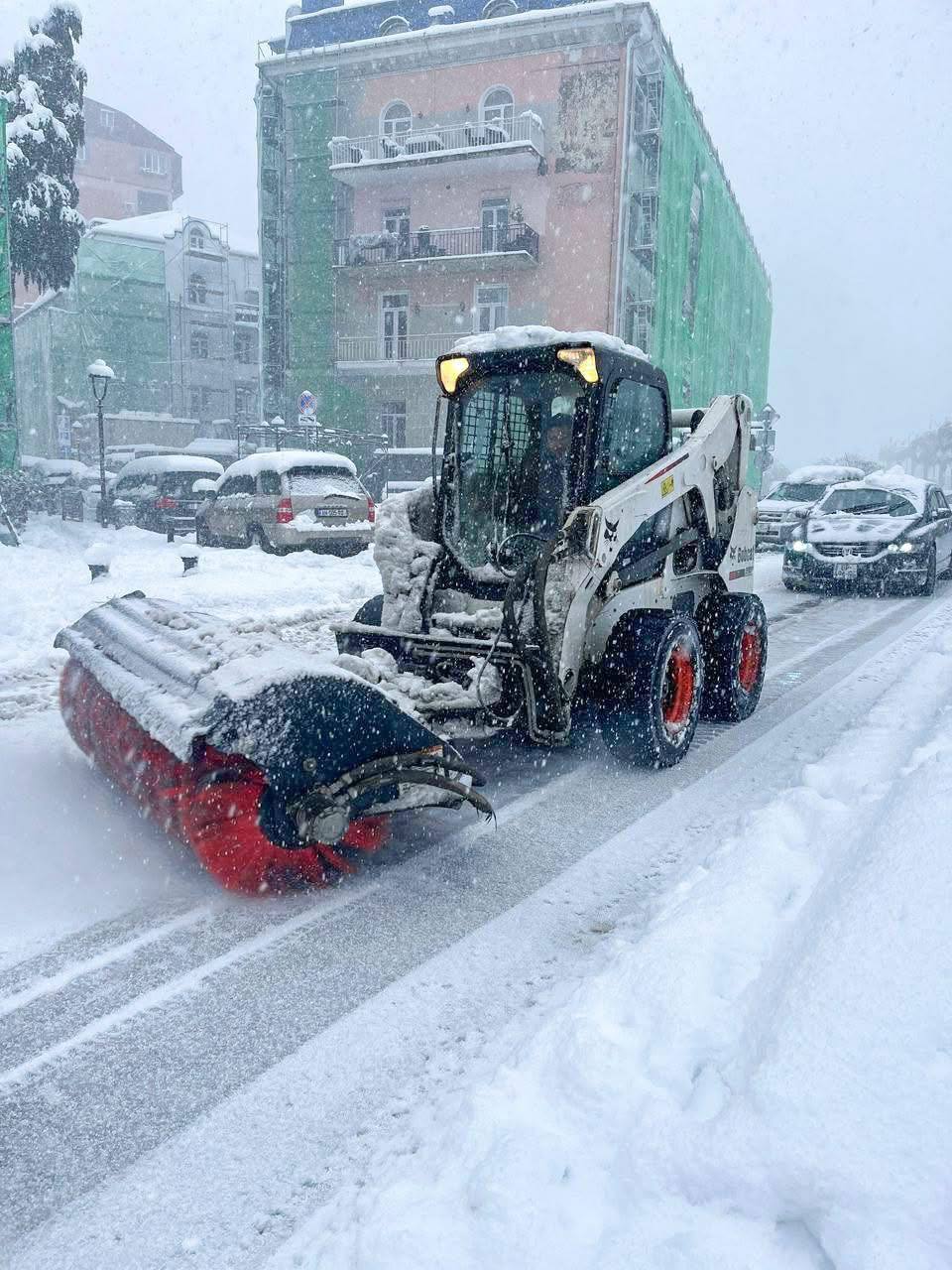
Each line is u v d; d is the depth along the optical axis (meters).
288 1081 2.27
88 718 3.96
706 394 37.12
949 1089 1.60
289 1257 1.73
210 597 9.58
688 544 5.46
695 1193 1.61
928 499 12.53
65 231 24.53
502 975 2.76
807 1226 1.51
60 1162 2.00
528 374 4.58
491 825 3.99
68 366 42.50
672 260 29.53
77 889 3.25
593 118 25.97
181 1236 1.80
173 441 42.91
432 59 27.08
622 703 4.55
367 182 27.91
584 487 4.39
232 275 46.72
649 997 2.23
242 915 3.12
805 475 19.22
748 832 3.35
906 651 7.87
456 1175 1.79
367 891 3.33
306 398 24.84
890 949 1.96
